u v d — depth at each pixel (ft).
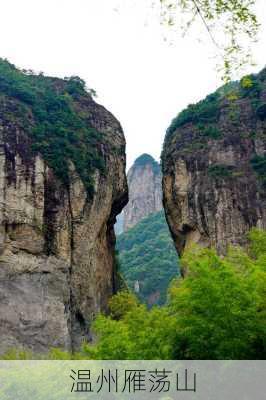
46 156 168.45
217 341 48.06
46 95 196.54
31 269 150.20
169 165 199.31
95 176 178.40
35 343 140.56
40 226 156.66
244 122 199.11
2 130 165.99
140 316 65.00
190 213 182.19
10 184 157.17
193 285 50.44
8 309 142.00
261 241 74.90
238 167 186.09
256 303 49.90
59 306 148.56
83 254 164.25
